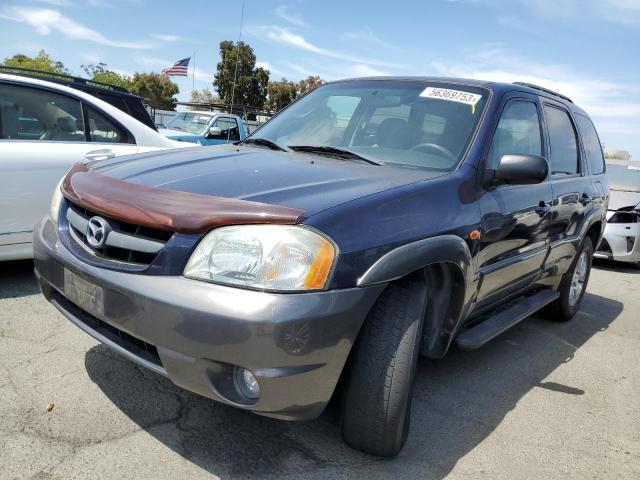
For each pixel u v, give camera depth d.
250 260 1.99
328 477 2.29
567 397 3.43
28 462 2.15
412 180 2.62
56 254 2.47
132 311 2.09
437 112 3.24
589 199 4.58
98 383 2.80
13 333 3.28
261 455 2.38
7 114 4.09
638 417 3.26
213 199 2.16
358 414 2.32
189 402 2.72
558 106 4.38
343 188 2.39
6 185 3.88
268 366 1.95
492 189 3.03
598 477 2.58
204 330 1.95
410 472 2.40
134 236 2.18
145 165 2.73
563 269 4.50
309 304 1.97
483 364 3.81
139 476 2.15
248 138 3.62
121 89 5.73
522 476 2.51
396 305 2.31
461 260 2.62
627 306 6.11
